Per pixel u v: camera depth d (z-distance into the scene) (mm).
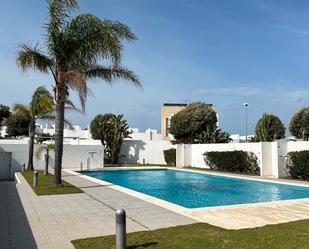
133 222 7238
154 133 45625
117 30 13211
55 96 13383
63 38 12867
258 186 16500
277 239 5691
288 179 17094
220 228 6605
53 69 13578
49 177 17516
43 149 22375
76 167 25578
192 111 37031
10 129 42469
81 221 7449
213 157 23078
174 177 21703
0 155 23375
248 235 5980
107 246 5457
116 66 13961
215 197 13773
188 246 5340
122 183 19078
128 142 31547
